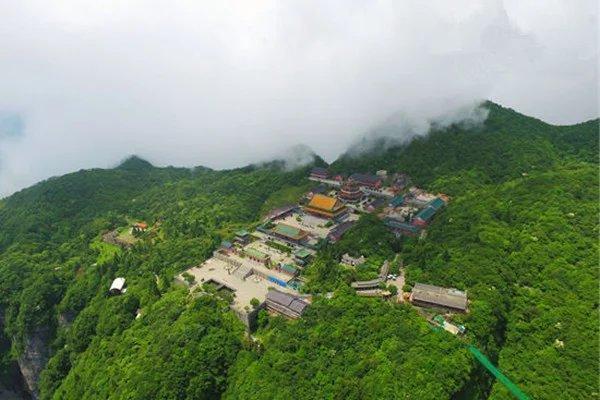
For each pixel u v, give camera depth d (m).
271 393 120.50
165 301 168.25
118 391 136.75
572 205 187.88
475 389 119.25
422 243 178.50
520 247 170.88
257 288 169.12
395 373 112.31
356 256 173.88
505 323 142.75
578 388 127.94
